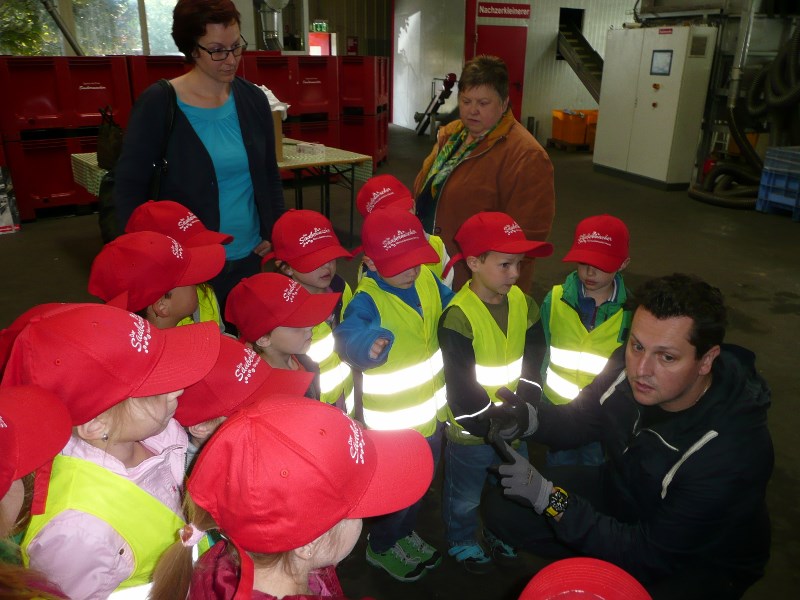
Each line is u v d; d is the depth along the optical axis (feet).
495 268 5.98
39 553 3.15
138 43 24.56
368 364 5.41
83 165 17.21
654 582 4.83
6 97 19.51
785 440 9.37
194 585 2.89
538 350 6.82
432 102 42.16
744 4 23.53
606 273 6.61
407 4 46.52
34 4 22.16
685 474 4.50
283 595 2.80
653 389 4.32
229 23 6.45
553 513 4.77
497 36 39.52
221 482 2.66
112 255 5.10
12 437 2.71
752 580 4.98
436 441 6.71
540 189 7.66
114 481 3.37
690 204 25.22
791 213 23.26
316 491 2.58
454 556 7.02
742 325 13.64
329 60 24.68
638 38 28.19
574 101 43.27
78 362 3.17
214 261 5.65
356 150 27.27
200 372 3.55
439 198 8.41
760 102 24.52
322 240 6.37
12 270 16.30
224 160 7.16
